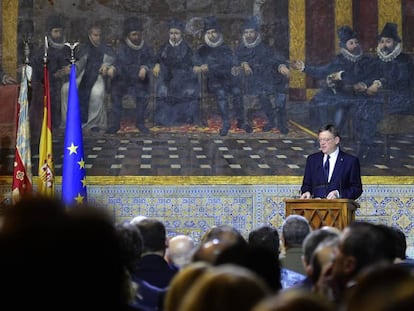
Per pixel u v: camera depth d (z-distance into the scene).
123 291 2.42
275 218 13.97
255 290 2.31
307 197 10.30
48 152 13.26
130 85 14.21
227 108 14.24
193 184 13.97
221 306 2.29
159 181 13.95
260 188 13.98
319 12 14.49
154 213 13.90
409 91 14.38
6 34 14.23
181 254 6.57
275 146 14.17
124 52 14.29
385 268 2.25
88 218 2.36
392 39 14.48
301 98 14.33
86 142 14.02
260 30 14.44
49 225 2.32
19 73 14.18
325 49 14.45
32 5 14.30
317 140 14.20
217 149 14.12
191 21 14.41
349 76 14.39
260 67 14.36
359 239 4.44
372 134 14.28
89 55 14.24
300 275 6.18
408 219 14.07
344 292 4.03
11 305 2.24
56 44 14.25
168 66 14.30
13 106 14.04
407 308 2.03
